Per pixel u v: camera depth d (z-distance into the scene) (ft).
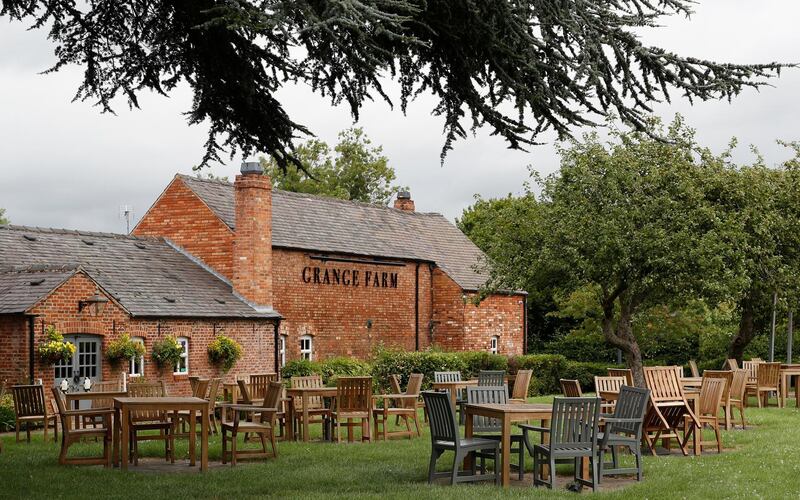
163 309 87.30
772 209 89.81
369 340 117.08
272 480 42.42
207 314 91.25
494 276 88.79
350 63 32.32
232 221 103.30
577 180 82.23
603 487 41.11
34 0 36.81
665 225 79.20
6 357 76.02
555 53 34.14
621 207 79.61
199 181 107.65
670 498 37.09
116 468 46.78
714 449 53.52
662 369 51.55
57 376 77.77
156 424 50.03
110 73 38.60
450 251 134.31
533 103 34.53
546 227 83.41
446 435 41.37
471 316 126.62
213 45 36.35
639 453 43.16
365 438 59.72
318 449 54.85
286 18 28.07
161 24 37.27
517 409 41.47
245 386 64.44
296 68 36.01
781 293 90.02
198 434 62.75
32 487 40.63
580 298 121.90
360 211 127.65
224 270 101.65
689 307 108.68
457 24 33.96
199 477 43.55
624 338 86.12
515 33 33.60
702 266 76.18
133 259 96.48
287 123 38.32
